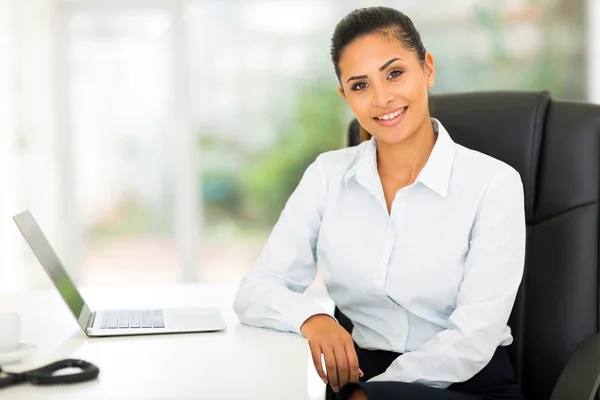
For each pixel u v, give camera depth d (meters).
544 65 4.70
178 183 5.00
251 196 5.00
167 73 4.99
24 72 4.81
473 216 1.56
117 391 1.05
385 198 1.67
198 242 5.04
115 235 5.09
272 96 4.93
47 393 1.05
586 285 1.64
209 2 4.92
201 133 5.00
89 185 5.07
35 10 4.85
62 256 5.05
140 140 5.04
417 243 1.58
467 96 1.87
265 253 1.70
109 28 4.99
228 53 4.94
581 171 1.69
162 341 1.37
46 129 4.93
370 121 1.60
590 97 4.67
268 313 1.49
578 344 1.62
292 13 4.86
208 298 1.92
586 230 1.66
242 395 1.04
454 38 4.74
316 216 1.72
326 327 1.40
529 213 1.74
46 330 1.47
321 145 4.91
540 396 1.66
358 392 1.26
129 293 2.00
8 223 4.63
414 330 1.61
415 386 1.29
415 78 1.58
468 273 1.51
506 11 4.70
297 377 1.13
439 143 1.61
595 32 4.63
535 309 1.68
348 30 1.58
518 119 1.77
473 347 1.42
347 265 1.64
